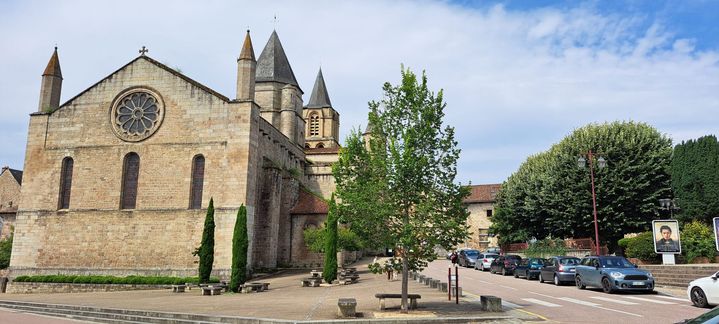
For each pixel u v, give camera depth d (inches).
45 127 1606.8
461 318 579.8
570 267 1059.9
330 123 2918.3
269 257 1636.3
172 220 1478.8
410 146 642.8
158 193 1504.7
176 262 1451.8
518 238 2123.5
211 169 1486.2
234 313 673.0
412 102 652.1
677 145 1429.6
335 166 684.7
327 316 617.0
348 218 663.8
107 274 1475.1
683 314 608.4
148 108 1565.0
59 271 1501.0
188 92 1544.0
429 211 628.4
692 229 1235.2
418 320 570.6
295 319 590.6
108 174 1542.8
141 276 1411.2
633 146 1606.8
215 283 1267.2
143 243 1481.3
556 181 1707.7
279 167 1793.8
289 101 2333.9
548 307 692.1
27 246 1535.4
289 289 1125.7
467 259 1814.7
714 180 1307.8
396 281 1253.1
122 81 1588.3
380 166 652.1
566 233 1811.0
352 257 1991.9
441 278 1302.9
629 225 1578.5
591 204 1606.8
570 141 1727.4
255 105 1534.2
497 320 582.6
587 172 1606.8
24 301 962.1
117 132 1560.0
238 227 1143.6
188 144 1514.5
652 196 1545.3
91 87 1604.3
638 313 622.5
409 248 621.9
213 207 1334.9
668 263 1081.4
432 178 650.2
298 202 1881.2
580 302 749.3
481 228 2645.2
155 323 681.0
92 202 1533.0
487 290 959.0
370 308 687.1
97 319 737.6
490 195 2694.4
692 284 687.1
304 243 1807.3
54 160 1579.7
